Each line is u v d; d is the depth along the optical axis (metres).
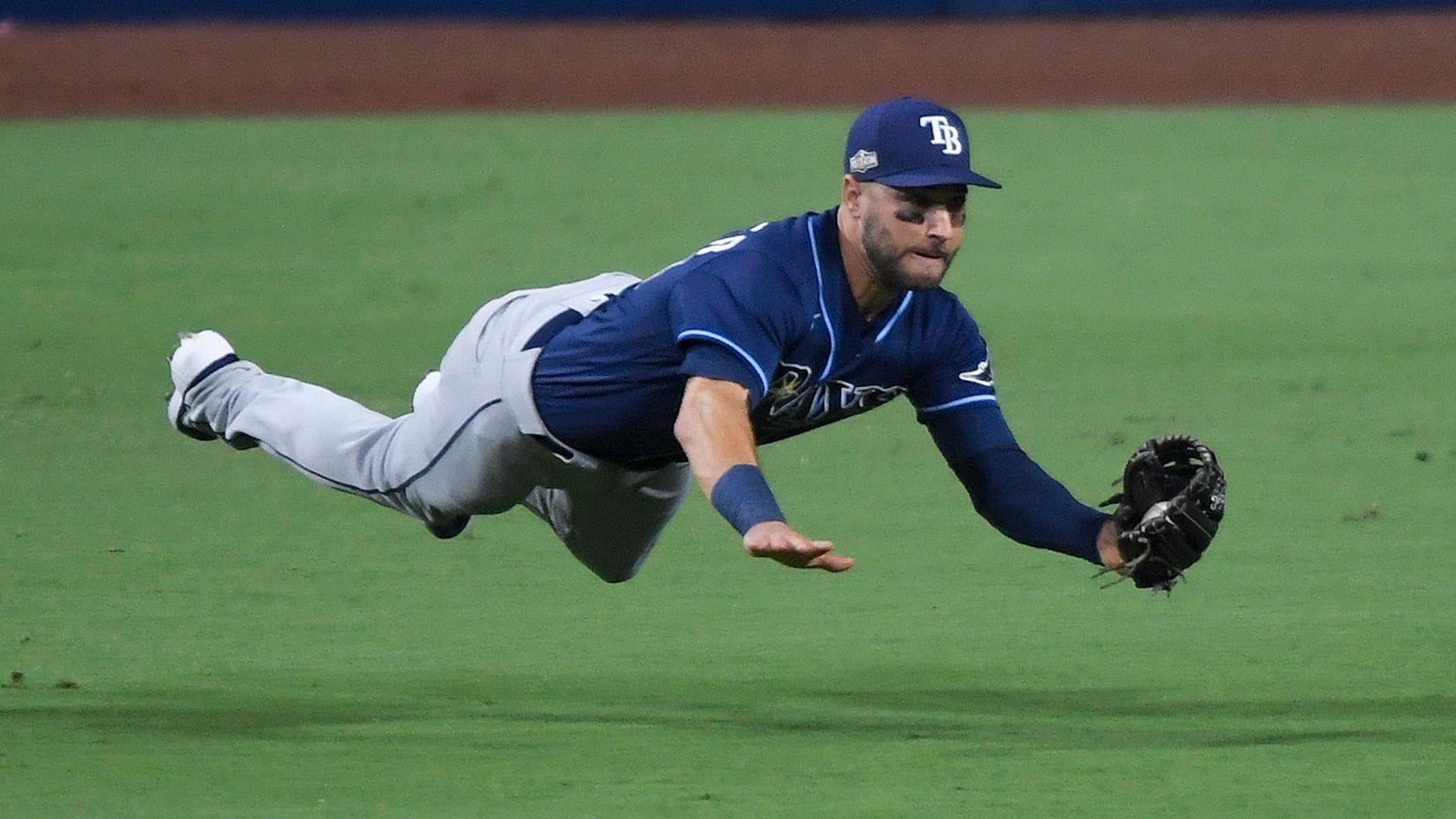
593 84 92.31
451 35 106.31
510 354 18.03
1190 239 53.41
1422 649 21.31
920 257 16.41
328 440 20.02
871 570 24.92
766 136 74.81
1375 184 62.41
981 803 16.36
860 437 32.56
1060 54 97.75
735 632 22.36
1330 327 41.88
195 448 31.66
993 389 18.06
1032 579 24.45
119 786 16.80
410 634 22.19
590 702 19.66
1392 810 16.05
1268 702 19.53
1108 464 30.22
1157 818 15.94
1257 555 25.30
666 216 56.25
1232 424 33.03
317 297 45.44
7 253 51.72
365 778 17.09
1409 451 30.95
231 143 75.19
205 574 24.61
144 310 43.97
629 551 19.94
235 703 19.52
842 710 19.42
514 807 16.28
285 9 108.62
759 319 16.39
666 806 16.31
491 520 27.39
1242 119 79.81
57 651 21.33
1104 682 20.34
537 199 59.97
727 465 15.63
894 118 16.33
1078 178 64.19
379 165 68.25
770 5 108.31
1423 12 106.25
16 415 33.91
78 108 86.50
